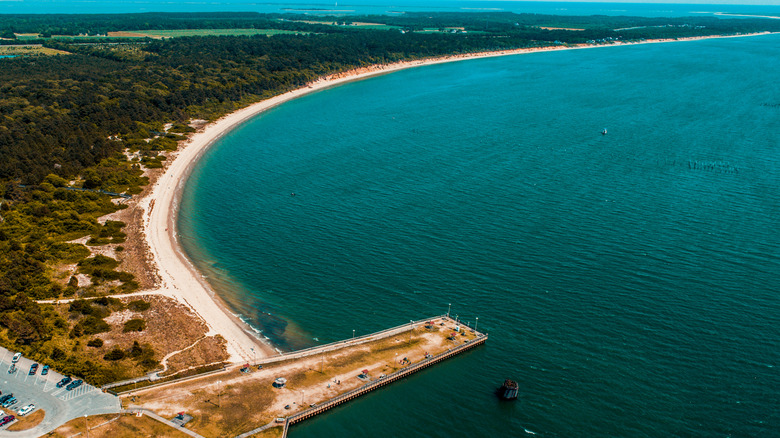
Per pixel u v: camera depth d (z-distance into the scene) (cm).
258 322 13738
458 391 11606
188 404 10888
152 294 14662
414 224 18225
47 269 15375
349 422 10912
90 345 12444
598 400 11119
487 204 19588
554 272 15175
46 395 10944
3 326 12888
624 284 14525
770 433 10256
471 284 14838
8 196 19338
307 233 17988
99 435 10019
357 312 14038
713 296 13950
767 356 11981
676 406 10881
